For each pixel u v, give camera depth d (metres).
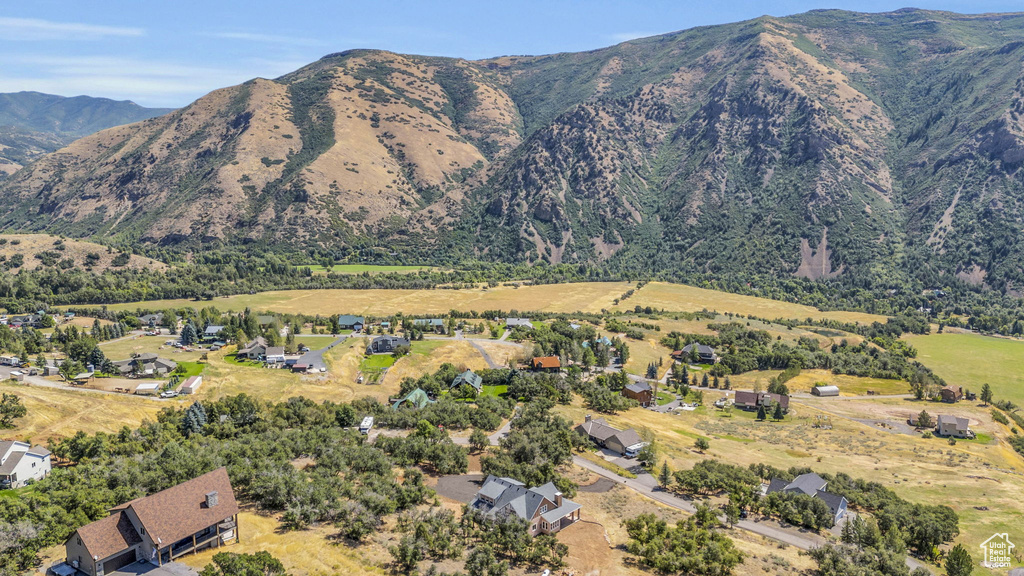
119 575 64.88
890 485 123.00
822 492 105.88
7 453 92.00
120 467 93.00
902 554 87.25
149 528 66.94
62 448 102.56
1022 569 89.94
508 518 84.31
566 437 121.56
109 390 143.75
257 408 131.75
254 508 85.00
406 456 109.19
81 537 64.81
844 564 80.56
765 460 133.12
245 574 63.25
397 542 79.06
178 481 89.06
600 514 94.81
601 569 77.31
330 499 85.69
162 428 116.38
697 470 111.81
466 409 136.12
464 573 72.62
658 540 82.31
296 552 73.00
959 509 111.81
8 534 68.69
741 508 101.69
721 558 77.81
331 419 129.88
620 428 141.62
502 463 105.50
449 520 84.56
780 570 80.44
